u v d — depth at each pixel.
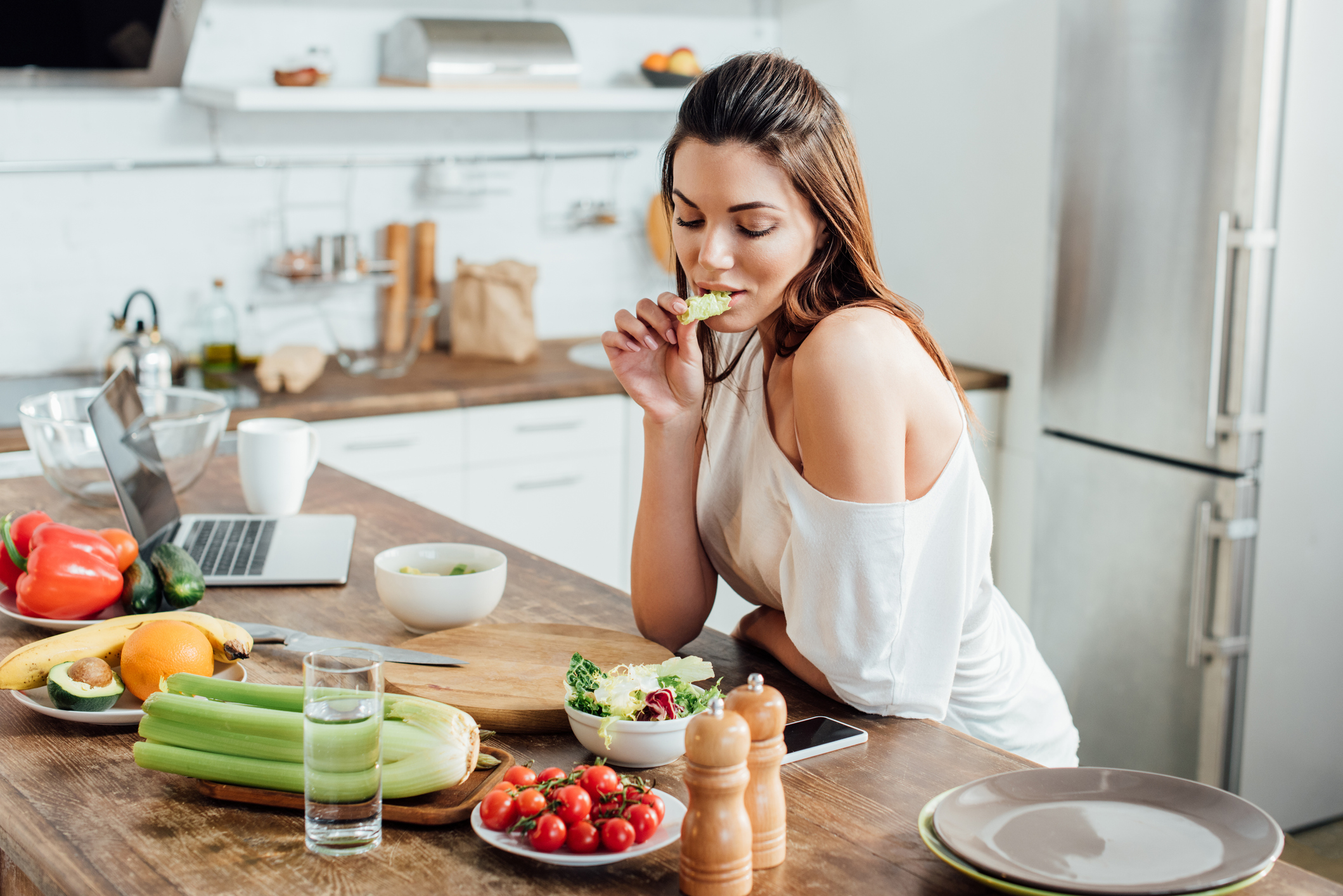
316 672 0.95
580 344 3.85
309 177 3.47
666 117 3.99
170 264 3.32
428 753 1.02
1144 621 3.00
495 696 1.22
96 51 2.97
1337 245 2.74
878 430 1.18
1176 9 2.74
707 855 0.89
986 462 3.46
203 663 1.21
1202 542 2.80
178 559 1.45
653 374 1.41
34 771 1.10
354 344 3.61
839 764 1.14
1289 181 2.64
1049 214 3.17
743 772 0.89
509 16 3.67
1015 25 3.29
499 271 3.50
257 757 1.03
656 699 1.11
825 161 1.19
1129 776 1.00
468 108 3.26
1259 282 2.65
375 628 1.47
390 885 0.91
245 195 3.39
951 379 1.29
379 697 0.97
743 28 4.10
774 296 1.22
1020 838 0.93
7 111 3.05
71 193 3.16
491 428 3.22
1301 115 2.62
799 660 1.35
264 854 0.96
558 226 3.87
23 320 3.16
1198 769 2.89
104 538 1.46
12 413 2.79
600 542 3.46
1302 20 2.57
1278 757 2.93
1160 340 2.87
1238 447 2.72
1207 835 0.92
